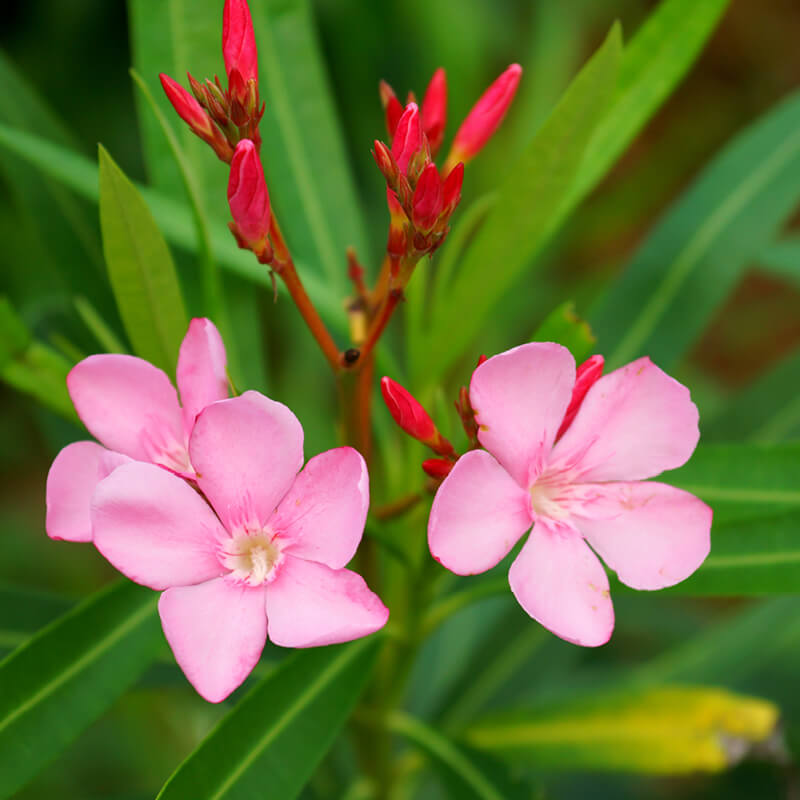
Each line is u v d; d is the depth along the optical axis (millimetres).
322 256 533
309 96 538
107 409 468
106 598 481
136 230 477
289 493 458
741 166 545
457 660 592
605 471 466
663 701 525
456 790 509
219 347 462
